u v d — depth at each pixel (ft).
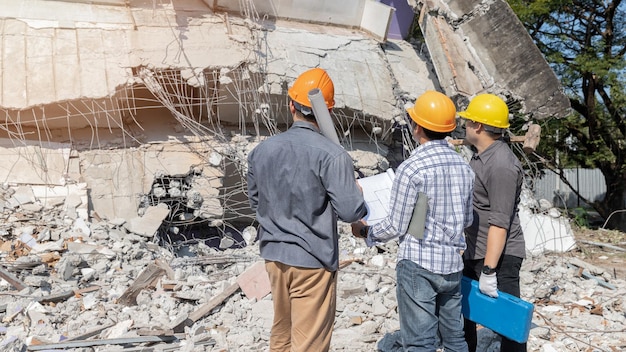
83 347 14.48
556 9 47.42
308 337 10.85
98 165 24.81
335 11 32.32
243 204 28.30
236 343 15.35
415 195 11.39
